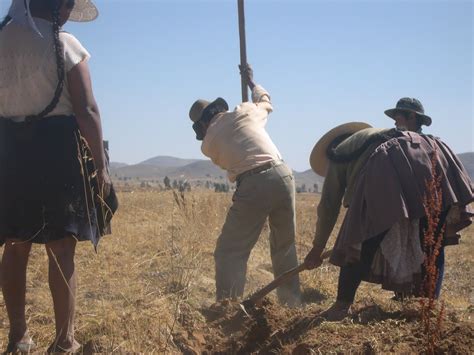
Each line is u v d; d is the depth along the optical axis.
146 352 4.34
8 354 4.30
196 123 6.40
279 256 6.16
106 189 4.26
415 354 3.86
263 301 5.20
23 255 4.32
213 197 11.09
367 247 4.66
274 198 5.93
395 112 5.31
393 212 4.48
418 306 4.38
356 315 4.61
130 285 6.13
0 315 5.18
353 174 4.83
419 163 4.65
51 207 4.06
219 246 5.96
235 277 5.88
